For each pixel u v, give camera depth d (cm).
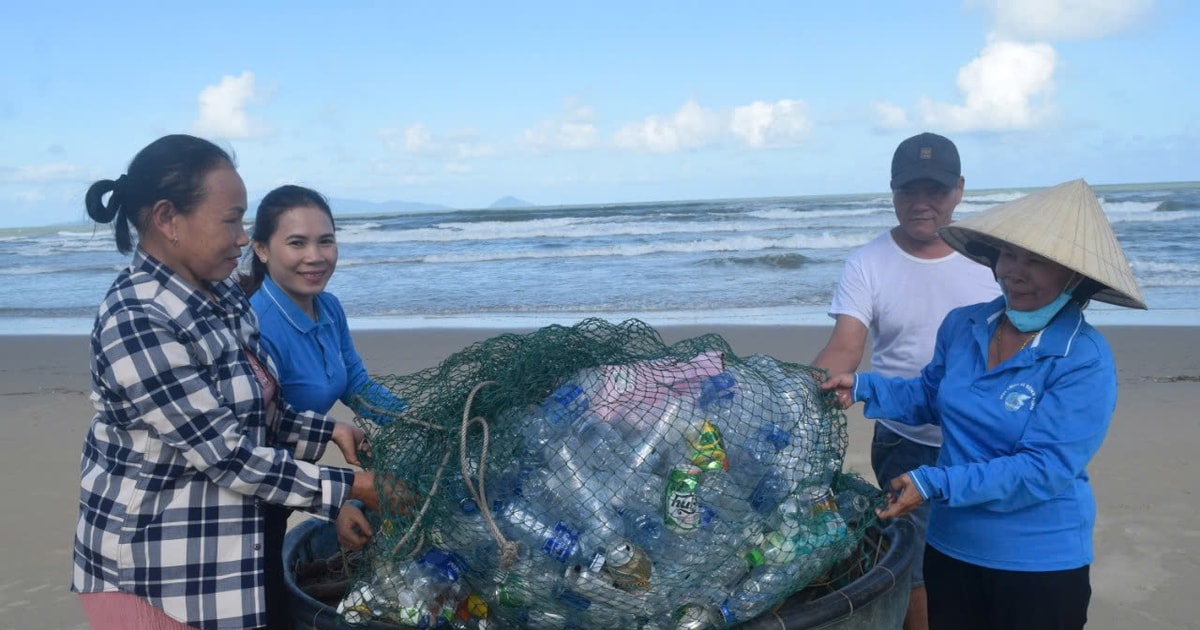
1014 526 275
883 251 373
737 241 2664
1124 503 609
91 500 241
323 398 324
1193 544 544
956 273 361
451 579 255
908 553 277
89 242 4125
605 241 2953
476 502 236
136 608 241
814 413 288
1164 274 1803
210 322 240
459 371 281
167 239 239
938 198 353
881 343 379
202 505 241
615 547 232
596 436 248
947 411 288
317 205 319
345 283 2125
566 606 237
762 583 249
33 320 1739
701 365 271
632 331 302
